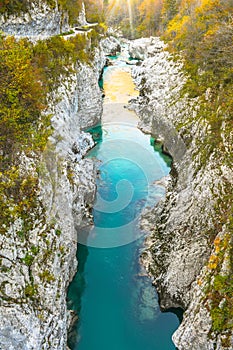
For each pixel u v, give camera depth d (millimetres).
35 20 30781
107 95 52094
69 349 18688
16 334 14719
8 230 16062
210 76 32312
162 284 21750
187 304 19656
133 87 55906
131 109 48125
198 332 16547
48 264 17812
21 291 15703
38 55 27688
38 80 24891
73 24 49844
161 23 83812
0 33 22016
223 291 16344
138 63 69688
